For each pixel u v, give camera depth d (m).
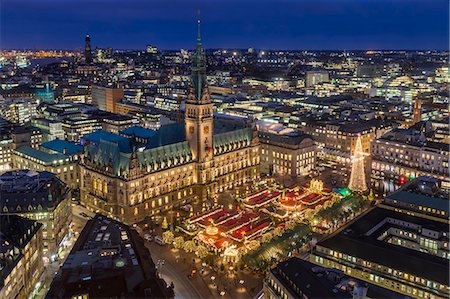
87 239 164.12
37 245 182.25
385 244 183.50
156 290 133.25
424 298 160.88
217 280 188.00
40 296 179.00
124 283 133.38
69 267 140.62
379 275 170.50
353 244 183.62
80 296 127.81
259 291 180.00
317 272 155.12
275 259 191.00
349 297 137.75
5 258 155.12
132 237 166.00
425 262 168.38
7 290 151.12
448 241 196.50
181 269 196.50
